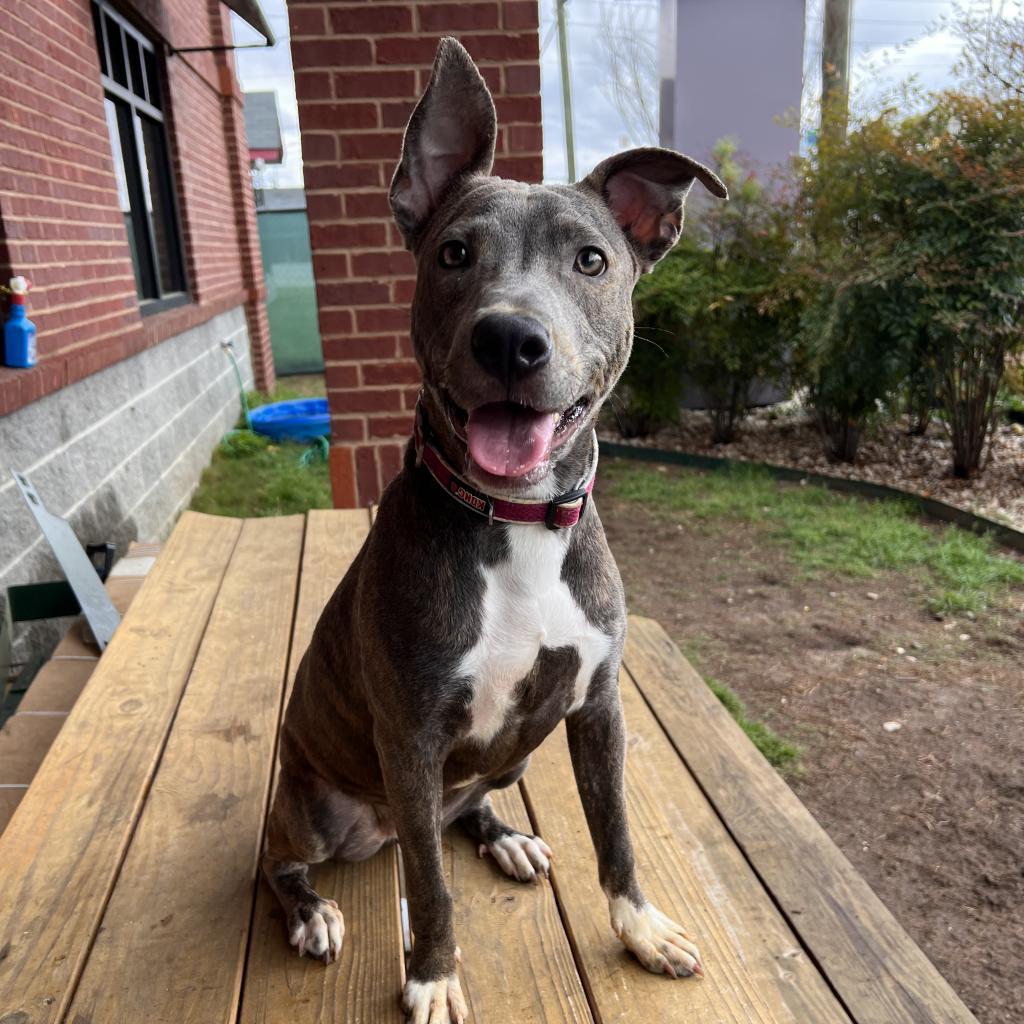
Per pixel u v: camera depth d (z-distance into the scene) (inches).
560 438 69.9
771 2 388.8
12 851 88.8
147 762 102.8
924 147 268.4
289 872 85.7
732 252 324.5
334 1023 72.5
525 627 72.2
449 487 70.5
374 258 191.2
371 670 73.4
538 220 72.6
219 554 162.7
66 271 203.3
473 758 78.1
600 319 74.8
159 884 85.8
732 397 329.7
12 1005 72.3
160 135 325.4
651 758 107.3
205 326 357.7
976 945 114.4
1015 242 245.0
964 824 135.9
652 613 208.4
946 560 224.2
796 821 96.6
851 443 303.7
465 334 65.9
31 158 188.5
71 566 152.0
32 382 169.8
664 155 78.8
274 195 871.1
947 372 266.1
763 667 182.5
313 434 366.3
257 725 109.7
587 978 76.7
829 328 268.7
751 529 256.2
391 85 183.5
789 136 406.6
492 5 181.2
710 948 80.0
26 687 160.2
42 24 201.3
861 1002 74.6
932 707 166.1
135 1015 72.1
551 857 90.9
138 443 249.9
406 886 75.3
